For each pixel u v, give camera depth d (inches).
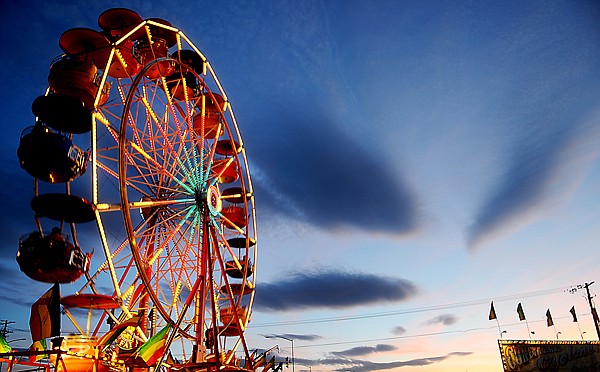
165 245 1119.0
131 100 1042.7
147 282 1008.9
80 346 995.3
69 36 1096.8
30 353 802.8
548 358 1653.5
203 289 1160.2
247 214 1411.2
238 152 1539.1
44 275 934.4
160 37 1317.7
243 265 1456.7
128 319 976.3
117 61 1161.4
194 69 1450.5
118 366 1055.6
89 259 988.6
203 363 1065.5
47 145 914.7
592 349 1605.6
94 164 959.0
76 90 1034.7
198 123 1444.4
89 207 954.7
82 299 977.5
